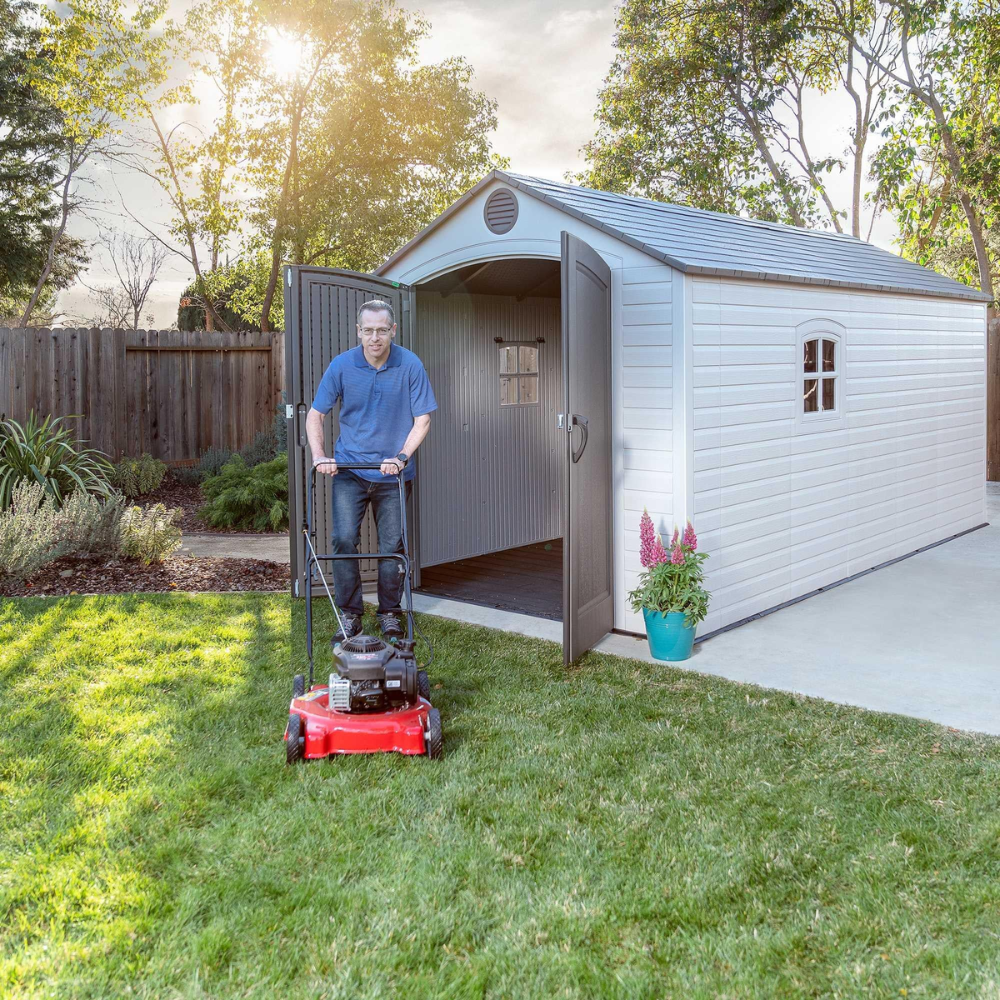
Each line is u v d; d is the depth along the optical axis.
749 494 6.43
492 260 6.74
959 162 15.58
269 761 3.90
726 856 3.17
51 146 23.81
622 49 20.45
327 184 19.06
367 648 3.96
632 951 2.66
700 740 4.21
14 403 11.62
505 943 2.69
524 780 3.77
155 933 2.71
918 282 8.82
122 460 12.15
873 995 2.47
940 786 3.72
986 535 9.70
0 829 3.30
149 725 4.28
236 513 9.88
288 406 6.69
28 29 23.78
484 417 8.80
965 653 5.68
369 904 2.88
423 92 18.92
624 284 5.93
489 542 8.95
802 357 6.97
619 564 6.17
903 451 8.57
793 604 6.96
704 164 19.58
